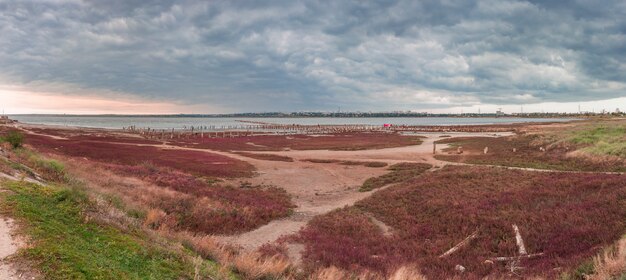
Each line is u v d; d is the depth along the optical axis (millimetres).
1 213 7477
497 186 24484
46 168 17594
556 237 13461
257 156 49719
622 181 20875
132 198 17891
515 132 96562
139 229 9766
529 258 12359
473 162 39812
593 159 32812
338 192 28828
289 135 101375
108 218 9500
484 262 12430
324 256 13258
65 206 9156
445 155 47250
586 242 12430
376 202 23578
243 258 10266
